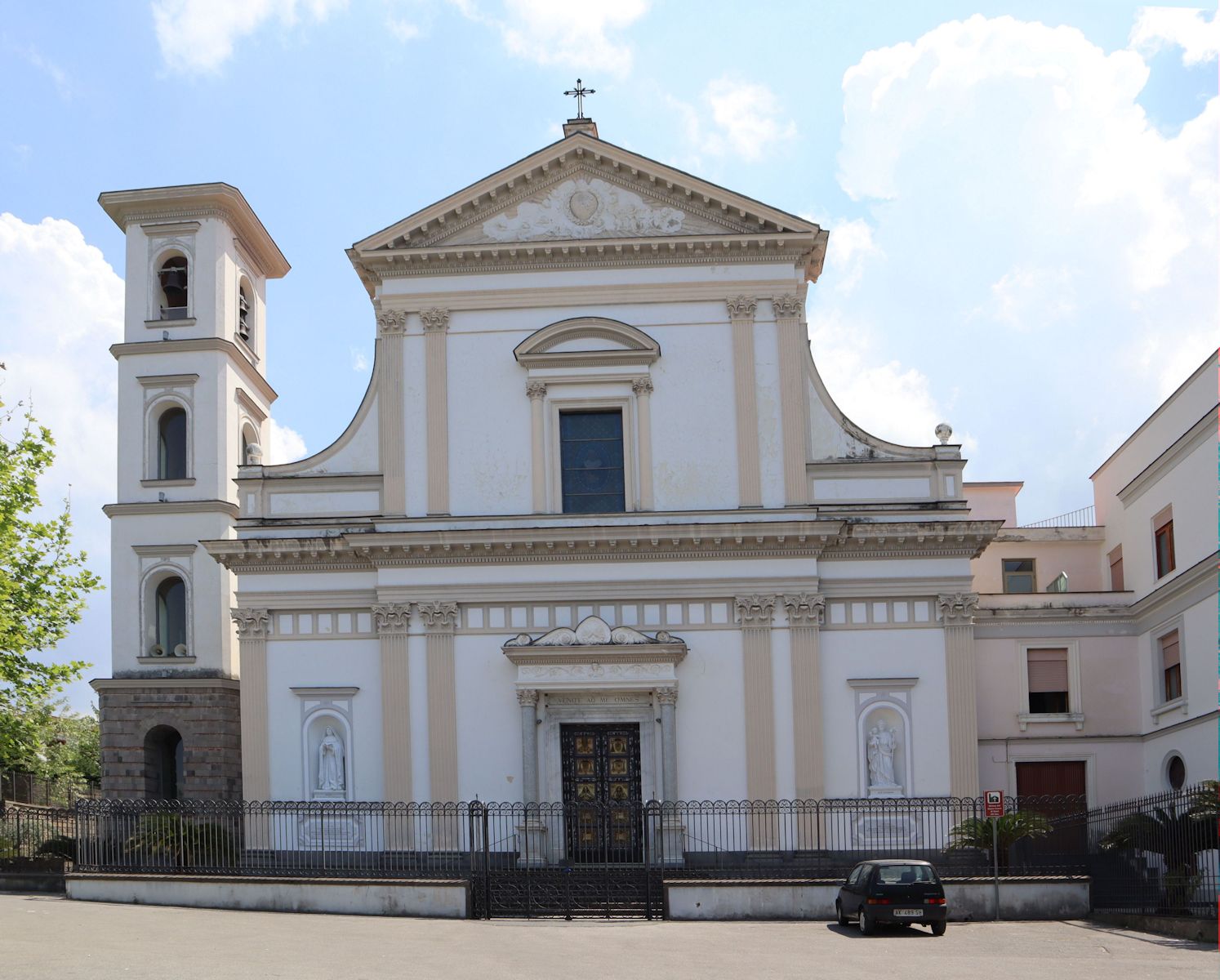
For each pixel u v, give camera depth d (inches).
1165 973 829.2
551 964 853.2
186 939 937.5
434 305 1521.9
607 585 1460.4
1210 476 1430.9
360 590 1481.3
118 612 1675.7
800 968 850.8
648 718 1451.8
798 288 1514.5
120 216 1759.4
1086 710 1688.0
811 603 1450.5
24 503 1786.4
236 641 1701.5
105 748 1641.2
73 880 1272.1
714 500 1480.1
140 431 1712.6
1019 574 1930.4
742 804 1419.8
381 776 1453.0
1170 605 1567.4
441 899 1196.5
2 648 1716.3
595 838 1444.4
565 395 1505.9
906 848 1414.9
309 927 1058.1
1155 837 1235.9
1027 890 1209.4
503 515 1465.3
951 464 1491.1
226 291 1758.1
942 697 1454.2
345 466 1515.7
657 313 1513.3
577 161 1525.6
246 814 1432.1
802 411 1493.6
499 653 1459.2
